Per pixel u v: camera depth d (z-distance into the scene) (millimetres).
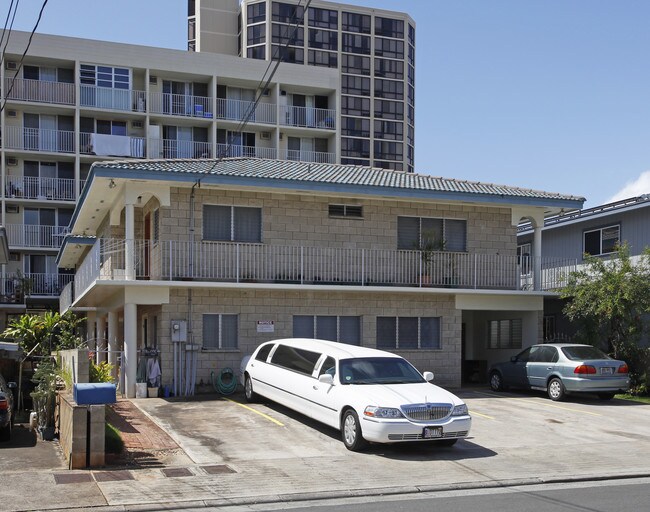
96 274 19484
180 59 44844
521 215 23812
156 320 20953
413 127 91688
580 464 11914
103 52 43125
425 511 8844
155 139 43906
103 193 21312
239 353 20203
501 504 9242
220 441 13211
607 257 26172
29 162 42719
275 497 9492
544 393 21172
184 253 19953
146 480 10258
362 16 86812
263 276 20734
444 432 12320
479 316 26953
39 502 8977
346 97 85000
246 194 20891
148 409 16703
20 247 41562
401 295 22062
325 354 14469
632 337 20891
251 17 78312
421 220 22859
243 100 47500
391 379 13680
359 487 10117
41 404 14211
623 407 18281
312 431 14219
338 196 21688
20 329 23297
